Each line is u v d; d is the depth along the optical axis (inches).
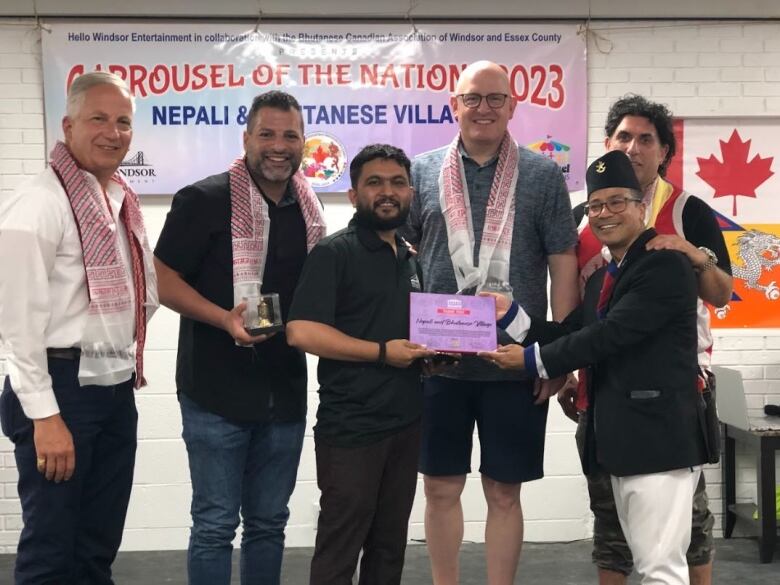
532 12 186.2
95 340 103.4
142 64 183.6
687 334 108.0
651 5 187.8
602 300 113.3
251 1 183.9
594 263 126.1
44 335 100.2
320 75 185.9
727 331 192.9
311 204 120.6
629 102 125.5
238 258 115.4
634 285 107.6
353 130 187.0
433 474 130.2
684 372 107.6
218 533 115.8
